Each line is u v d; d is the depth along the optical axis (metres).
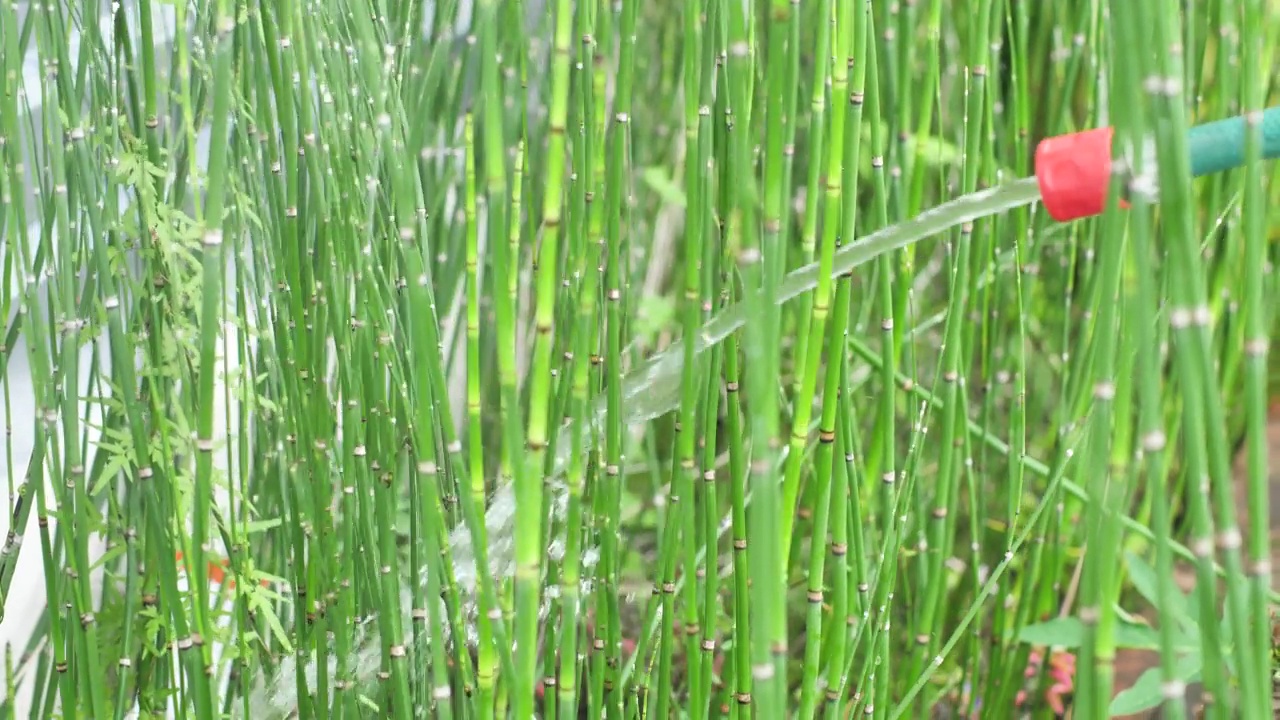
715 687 2.20
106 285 1.46
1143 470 2.38
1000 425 2.60
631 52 1.40
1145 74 1.10
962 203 1.28
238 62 1.59
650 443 2.22
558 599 1.64
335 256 1.55
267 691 1.82
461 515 1.67
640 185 2.77
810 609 1.47
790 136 1.35
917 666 2.00
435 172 2.04
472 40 1.96
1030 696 2.49
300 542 1.64
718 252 1.73
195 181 1.49
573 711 1.33
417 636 1.60
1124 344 1.14
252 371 1.63
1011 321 2.52
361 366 1.54
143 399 1.58
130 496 1.59
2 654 1.96
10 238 1.47
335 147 1.53
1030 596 2.18
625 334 1.77
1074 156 1.17
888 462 1.60
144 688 1.71
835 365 1.42
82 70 1.50
